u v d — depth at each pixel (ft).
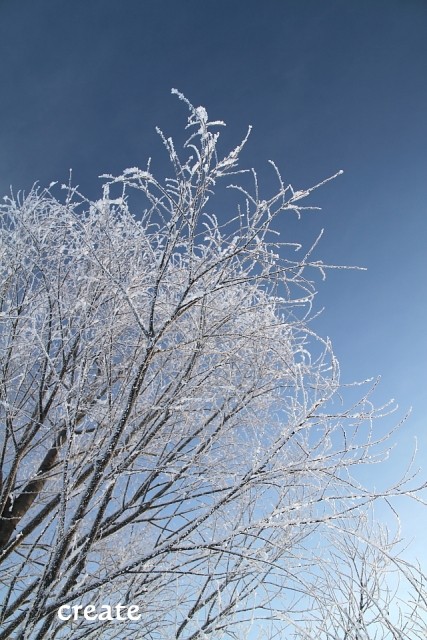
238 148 9.72
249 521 12.44
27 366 13.34
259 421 13.19
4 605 10.68
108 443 9.75
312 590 10.41
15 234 13.61
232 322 12.84
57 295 12.80
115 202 11.98
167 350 10.24
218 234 11.66
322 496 11.16
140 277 12.43
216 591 11.40
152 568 10.46
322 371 12.46
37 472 13.03
